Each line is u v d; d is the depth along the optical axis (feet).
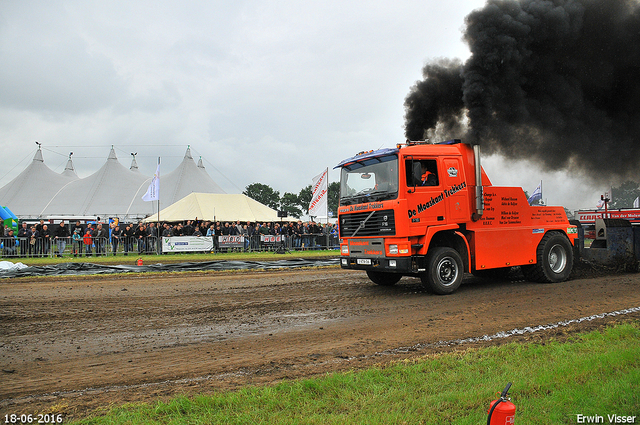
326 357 15.98
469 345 17.10
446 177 28.91
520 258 31.65
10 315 23.41
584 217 62.95
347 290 31.30
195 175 155.22
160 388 13.09
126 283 35.35
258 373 14.29
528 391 11.91
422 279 28.60
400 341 17.92
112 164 160.15
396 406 11.05
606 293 27.94
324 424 10.10
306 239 73.15
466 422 9.97
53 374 14.57
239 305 26.02
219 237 67.97
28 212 141.59
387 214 27.66
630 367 13.53
